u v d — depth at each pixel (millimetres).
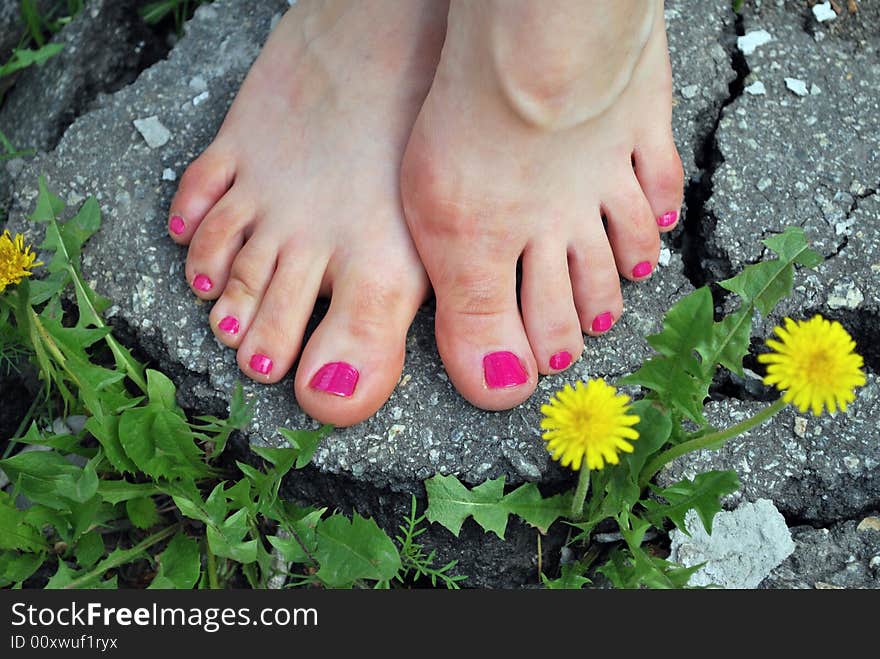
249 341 536
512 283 524
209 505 507
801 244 492
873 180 568
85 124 593
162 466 515
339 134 543
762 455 528
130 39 645
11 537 510
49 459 504
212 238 545
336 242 537
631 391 536
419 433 527
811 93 588
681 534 523
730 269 558
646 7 483
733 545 521
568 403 442
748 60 597
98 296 549
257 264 540
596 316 538
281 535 539
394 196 537
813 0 610
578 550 538
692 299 471
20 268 502
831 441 527
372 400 520
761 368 548
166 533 543
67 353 512
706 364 499
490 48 482
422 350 542
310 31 560
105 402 513
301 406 525
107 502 535
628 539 498
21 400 582
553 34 475
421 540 531
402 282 531
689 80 591
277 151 551
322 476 533
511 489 530
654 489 502
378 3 548
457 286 520
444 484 517
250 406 525
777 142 577
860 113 584
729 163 573
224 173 557
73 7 651
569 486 531
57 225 547
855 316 547
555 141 503
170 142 586
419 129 516
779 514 522
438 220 515
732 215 563
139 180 578
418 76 543
